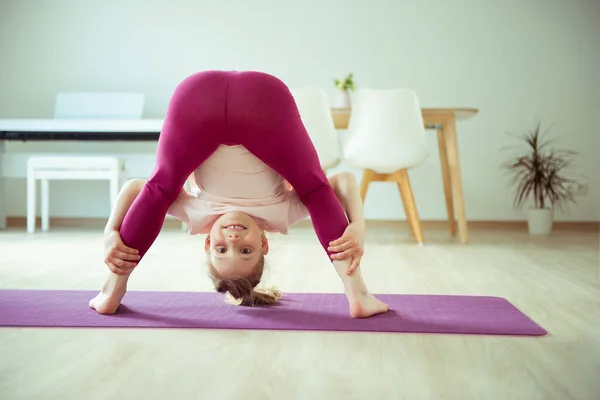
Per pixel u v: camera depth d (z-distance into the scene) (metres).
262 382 1.25
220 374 1.30
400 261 3.22
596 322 1.83
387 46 5.56
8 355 1.43
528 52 5.53
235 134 1.71
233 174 1.79
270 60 5.62
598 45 5.51
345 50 5.57
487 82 5.54
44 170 4.83
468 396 1.18
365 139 4.05
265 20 5.61
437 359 1.42
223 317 1.80
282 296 2.15
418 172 5.53
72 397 1.16
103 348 1.49
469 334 1.65
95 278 2.57
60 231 4.96
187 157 1.72
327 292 2.28
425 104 5.56
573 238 4.66
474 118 5.55
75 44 5.70
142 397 1.16
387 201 5.55
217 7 5.63
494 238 4.62
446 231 5.19
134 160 4.93
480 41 5.54
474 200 5.57
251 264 1.86
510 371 1.34
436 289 2.39
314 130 3.99
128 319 1.77
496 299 2.13
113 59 5.68
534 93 5.54
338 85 4.80
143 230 1.76
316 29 5.58
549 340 1.61
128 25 5.66
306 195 1.80
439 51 5.55
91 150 5.65
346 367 1.35
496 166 5.55
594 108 5.52
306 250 3.67
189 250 3.64
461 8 5.53
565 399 1.17
